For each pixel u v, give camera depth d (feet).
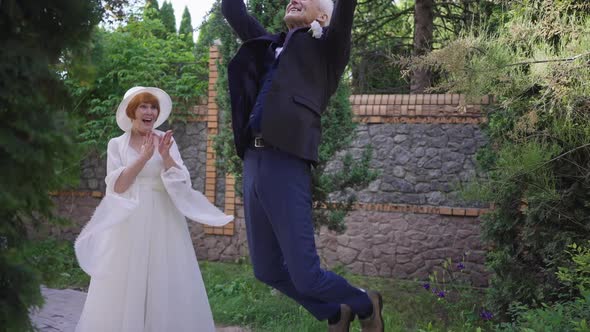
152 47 26.37
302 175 8.51
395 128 23.07
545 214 14.60
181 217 11.47
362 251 23.18
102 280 10.68
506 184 14.14
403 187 22.90
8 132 5.02
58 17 5.48
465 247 22.04
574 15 12.58
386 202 23.08
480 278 21.72
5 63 4.92
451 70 12.13
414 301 19.38
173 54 27.37
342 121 18.07
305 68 8.50
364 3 32.27
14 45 5.05
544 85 12.28
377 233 23.08
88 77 5.87
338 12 8.37
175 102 25.30
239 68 9.07
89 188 26.22
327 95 8.94
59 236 25.57
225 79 18.86
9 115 5.13
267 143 8.51
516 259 16.49
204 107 25.38
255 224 8.91
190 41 33.12
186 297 11.05
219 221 11.53
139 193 11.00
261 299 17.49
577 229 14.61
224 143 19.44
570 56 12.10
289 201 8.31
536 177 13.24
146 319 10.69
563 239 14.26
